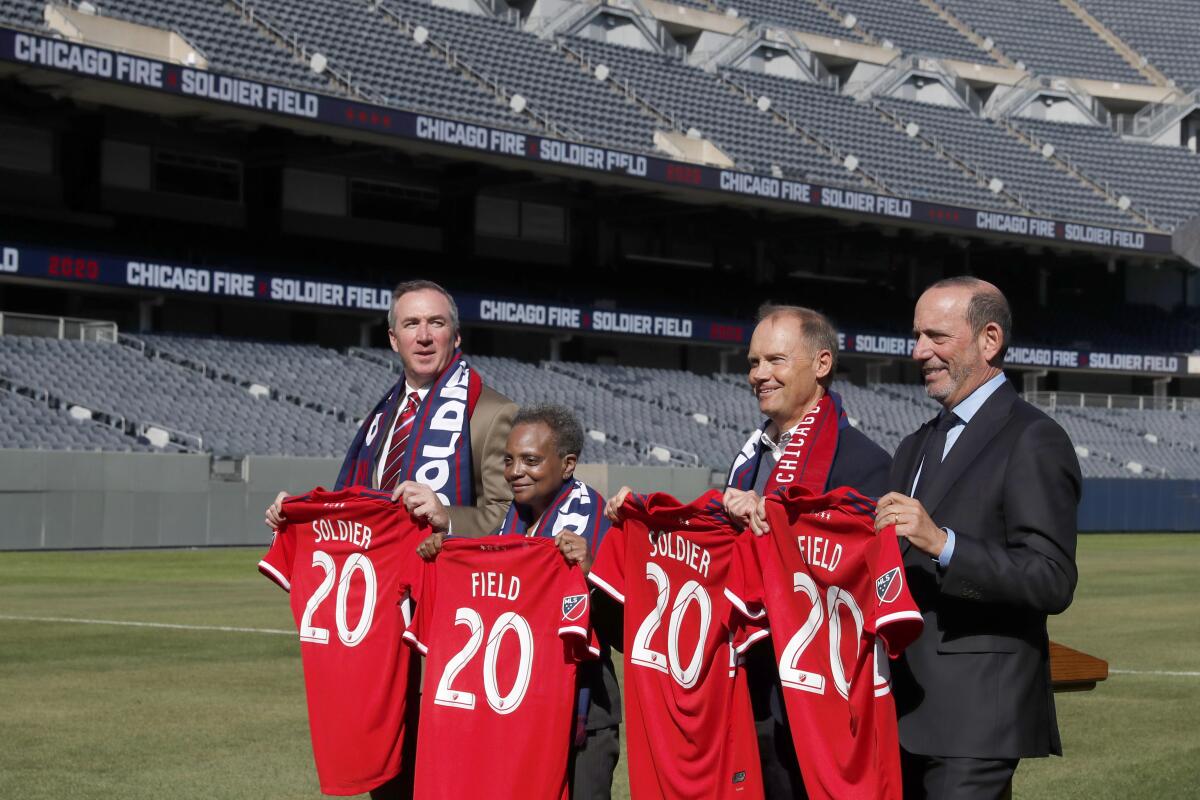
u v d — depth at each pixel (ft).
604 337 113.91
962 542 12.04
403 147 98.17
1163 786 22.25
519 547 14.47
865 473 14.38
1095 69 162.09
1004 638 12.63
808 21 151.94
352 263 106.93
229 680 31.76
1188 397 147.33
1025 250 139.54
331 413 91.71
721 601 14.08
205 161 101.96
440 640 14.75
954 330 13.21
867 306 136.67
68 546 72.18
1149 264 147.23
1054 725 13.07
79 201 94.84
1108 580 64.80
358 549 15.48
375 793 16.22
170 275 88.28
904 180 134.51
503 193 118.73
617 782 23.22
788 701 13.06
